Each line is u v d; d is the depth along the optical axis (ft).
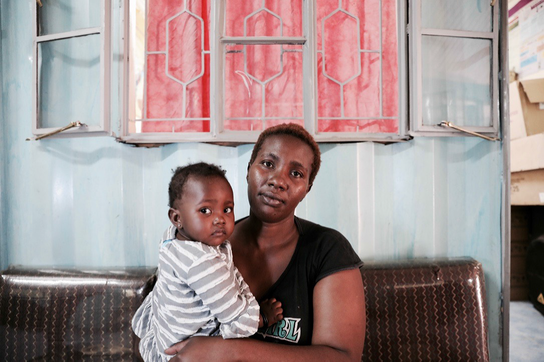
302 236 3.09
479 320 4.69
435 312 4.66
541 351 7.54
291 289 2.90
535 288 9.70
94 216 5.58
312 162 3.03
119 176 5.50
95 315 4.68
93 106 5.40
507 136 5.38
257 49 5.50
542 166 9.07
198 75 5.51
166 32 5.51
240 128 5.56
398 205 5.57
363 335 2.84
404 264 4.99
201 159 5.36
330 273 2.81
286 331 2.82
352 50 5.63
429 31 5.25
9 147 5.67
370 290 4.67
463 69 5.52
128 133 5.26
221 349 2.54
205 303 2.64
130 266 5.53
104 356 4.59
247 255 3.13
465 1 5.55
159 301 2.94
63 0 5.45
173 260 2.80
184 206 2.90
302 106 5.57
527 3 10.77
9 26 5.62
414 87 5.23
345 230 5.45
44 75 5.46
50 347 4.66
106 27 5.00
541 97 9.86
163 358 2.92
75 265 5.63
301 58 5.54
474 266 4.94
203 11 5.54
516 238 10.46
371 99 5.68
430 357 4.54
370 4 5.62
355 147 5.41
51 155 5.59
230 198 2.97
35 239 5.67
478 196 5.57
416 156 5.50
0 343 4.76
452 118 5.55
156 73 5.58
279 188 2.78
